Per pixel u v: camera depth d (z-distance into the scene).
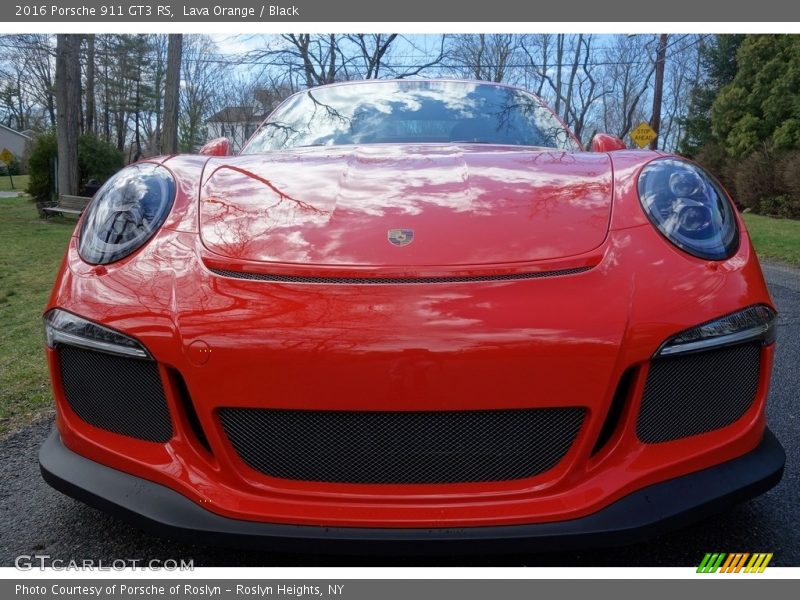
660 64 25.17
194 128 42.59
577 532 1.43
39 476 2.45
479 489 1.49
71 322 1.68
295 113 3.18
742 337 1.59
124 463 1.61
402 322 1.48
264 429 1.52
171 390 1.56
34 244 10.67
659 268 1.61
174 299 1.60
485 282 1.55
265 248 1.68
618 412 1.53
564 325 1.48
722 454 1.58
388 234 1.70
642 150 2.24
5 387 3.52
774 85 22.17
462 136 2.90
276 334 1.49
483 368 1.45
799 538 1.91
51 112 51.56
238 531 1.46
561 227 1.71
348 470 1.51
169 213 1.84
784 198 16.80
